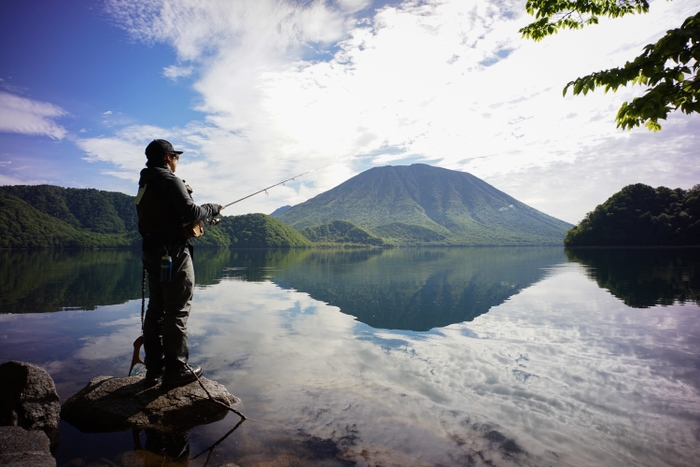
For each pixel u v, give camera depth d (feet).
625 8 12.39
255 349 13.94
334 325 18.01
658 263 61.05
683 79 8.25
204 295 28.27
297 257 114.01
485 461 6.84
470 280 39.09
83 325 17.67
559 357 12.76
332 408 9.04
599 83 9.05
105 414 8.66
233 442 7.61
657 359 12.40
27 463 6.26
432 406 9.11
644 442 7.45
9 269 52.03
